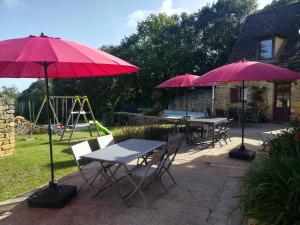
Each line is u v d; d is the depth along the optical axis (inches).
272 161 131.6
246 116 544.4
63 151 321.4
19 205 165.6
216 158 266.4
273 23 633.6
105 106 997.2
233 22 892.0
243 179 149.1
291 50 545.6
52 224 141.8
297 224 103.6
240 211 137.3
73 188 177.2
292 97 526.6
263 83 580.7
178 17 1126.4
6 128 301.0
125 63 147.9
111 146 191.6
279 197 114.0
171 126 432.8
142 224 140.3
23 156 294.5
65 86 1024.9
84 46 145.3
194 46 921.5
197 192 180.2
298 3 630.5
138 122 636.1
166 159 178.9
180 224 139.8
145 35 1098.7
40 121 834.8
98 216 149.5
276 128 475.8
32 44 127.0
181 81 355.6
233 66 230.5
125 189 186.5
